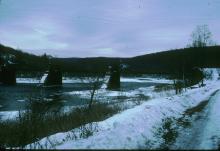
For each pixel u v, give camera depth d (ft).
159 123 47.21
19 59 323.16
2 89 186.91
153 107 59.41
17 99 133.80
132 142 32.45
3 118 73.82
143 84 286.25
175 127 45.83
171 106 68.54
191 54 271.08
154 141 35.01
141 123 43.88
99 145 29.09
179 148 31.58
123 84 284.82
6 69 253.44
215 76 348.18
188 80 220.43
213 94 132.67
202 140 36.04
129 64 550.77
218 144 33.53
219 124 48.60
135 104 85.92
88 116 58.65
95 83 85.30
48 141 37.11
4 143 38.27
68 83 275.80
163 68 509.76
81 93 164.25
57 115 63.05
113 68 212.84
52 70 246.06
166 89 168.25
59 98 135.03
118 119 47.73
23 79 308.60
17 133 40.63
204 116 59.62
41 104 51.26
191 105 83.71
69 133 40.70
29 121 46.03
